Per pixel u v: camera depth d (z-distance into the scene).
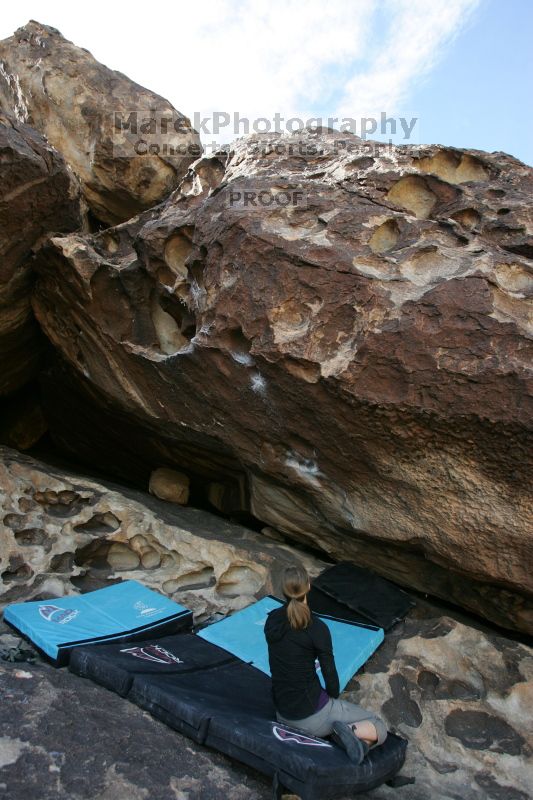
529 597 3.69
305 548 5.03
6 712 2.46
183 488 5.62
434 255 3.38
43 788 2.12
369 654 3.60
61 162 4.45
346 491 3.93
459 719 3.36
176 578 4.34
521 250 3.62
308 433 3.71
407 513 3.72
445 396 3.12
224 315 3.54
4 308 5.00
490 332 3.05
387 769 2.65
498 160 4.34
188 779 2.34
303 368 3.37
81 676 2.98
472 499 3.42
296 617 2.66
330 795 2.39
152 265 4.16
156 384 4.43
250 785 2.42
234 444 4.32
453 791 2.92
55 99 6.42
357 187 3.99
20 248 4.63
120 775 2.26
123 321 4.47
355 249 3.43
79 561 4.35
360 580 4.30
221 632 3.65
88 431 6.25
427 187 4.03
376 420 3.34
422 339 3.12
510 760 3.13
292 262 3.38
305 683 2.68
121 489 5.25
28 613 3.46
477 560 3.59
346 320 3.28
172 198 4.88
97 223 6.92
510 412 3.02
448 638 3.80
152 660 3.13
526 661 3.68
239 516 5.57
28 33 6.77
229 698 2.90
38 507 4.50
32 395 6.67
